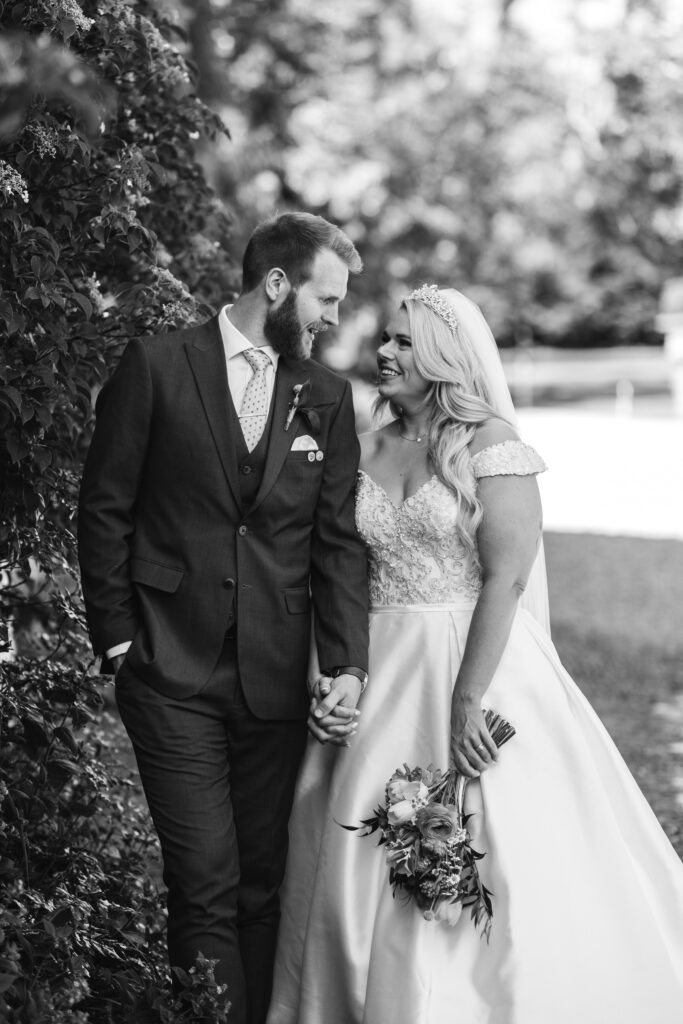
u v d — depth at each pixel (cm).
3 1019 238
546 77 2077
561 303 2916
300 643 302
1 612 321
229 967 281
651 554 1030
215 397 294
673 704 652
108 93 334
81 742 329
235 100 1309
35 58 292
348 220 1930
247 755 302
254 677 295
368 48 1895
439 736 298
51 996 249
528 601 333
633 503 1288
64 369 306
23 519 297
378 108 1947
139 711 289
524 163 2133
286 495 298
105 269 372
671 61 2023
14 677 318
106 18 325
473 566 307
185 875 283
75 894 305
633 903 290
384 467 317
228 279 426
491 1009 277
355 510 311
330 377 312
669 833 454
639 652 759
